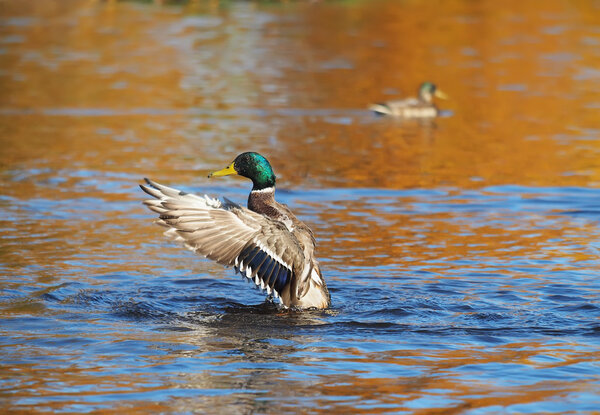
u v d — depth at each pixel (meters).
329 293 10.69
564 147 20.75
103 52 33.56
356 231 13.90
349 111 25.36
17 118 23.00
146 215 14.68
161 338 9.12
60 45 34.81
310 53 34.44
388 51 35.22
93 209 14.92
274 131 22.17
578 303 10.42
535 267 12.01
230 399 7.48
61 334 9.20
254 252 9.62
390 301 10.48
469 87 29.12
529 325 9.63
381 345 8.96
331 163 18.91
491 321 9.77
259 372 8.15
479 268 11.95
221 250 9.46
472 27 41.12
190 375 8.05
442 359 8.55
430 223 14.46
